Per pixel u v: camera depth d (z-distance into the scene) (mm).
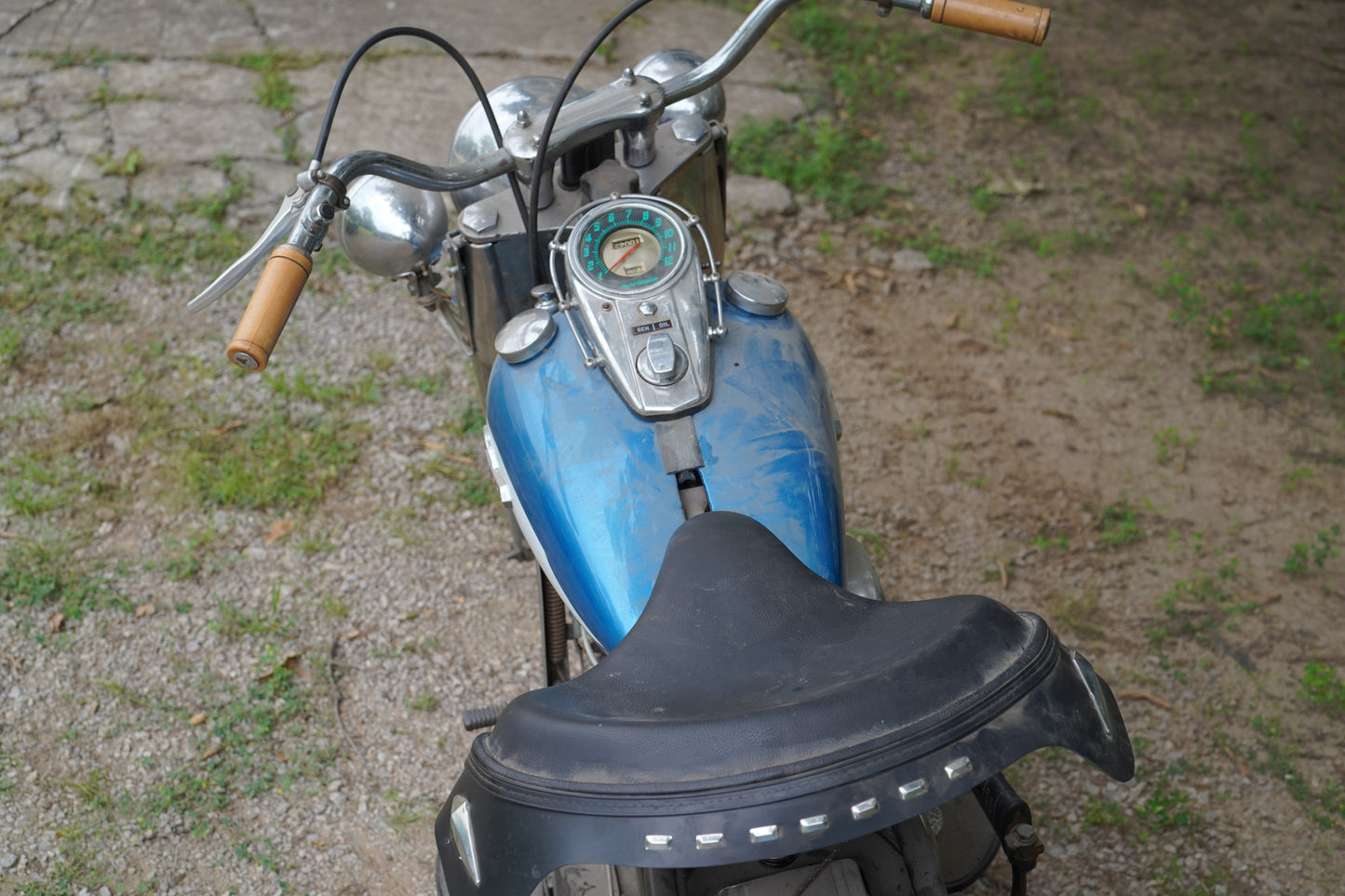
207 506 3307
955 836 1945
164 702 2793
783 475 1831
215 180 4512
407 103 5141
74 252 4125
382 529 3301
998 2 2049
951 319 4328
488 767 1400
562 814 1289
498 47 5652
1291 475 3729
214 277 4098
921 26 6375
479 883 1354
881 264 4586
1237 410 4031
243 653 2930
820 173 4957
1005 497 3607
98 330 3852
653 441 1843
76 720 2736
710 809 1229
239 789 2631
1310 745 2902
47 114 4797
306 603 3074
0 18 5465
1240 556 3449
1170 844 2643
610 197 2016
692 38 5945
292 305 1710
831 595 1557
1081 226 4910
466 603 3123
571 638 2854
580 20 6020
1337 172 5445
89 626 2959
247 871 2471
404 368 3854
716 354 1932
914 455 3734
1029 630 1422
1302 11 7082
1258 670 3100
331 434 3557
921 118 5551
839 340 4184
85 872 2428
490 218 2156
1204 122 5777
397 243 2270
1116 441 3857
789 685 1377
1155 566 3402
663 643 1498
